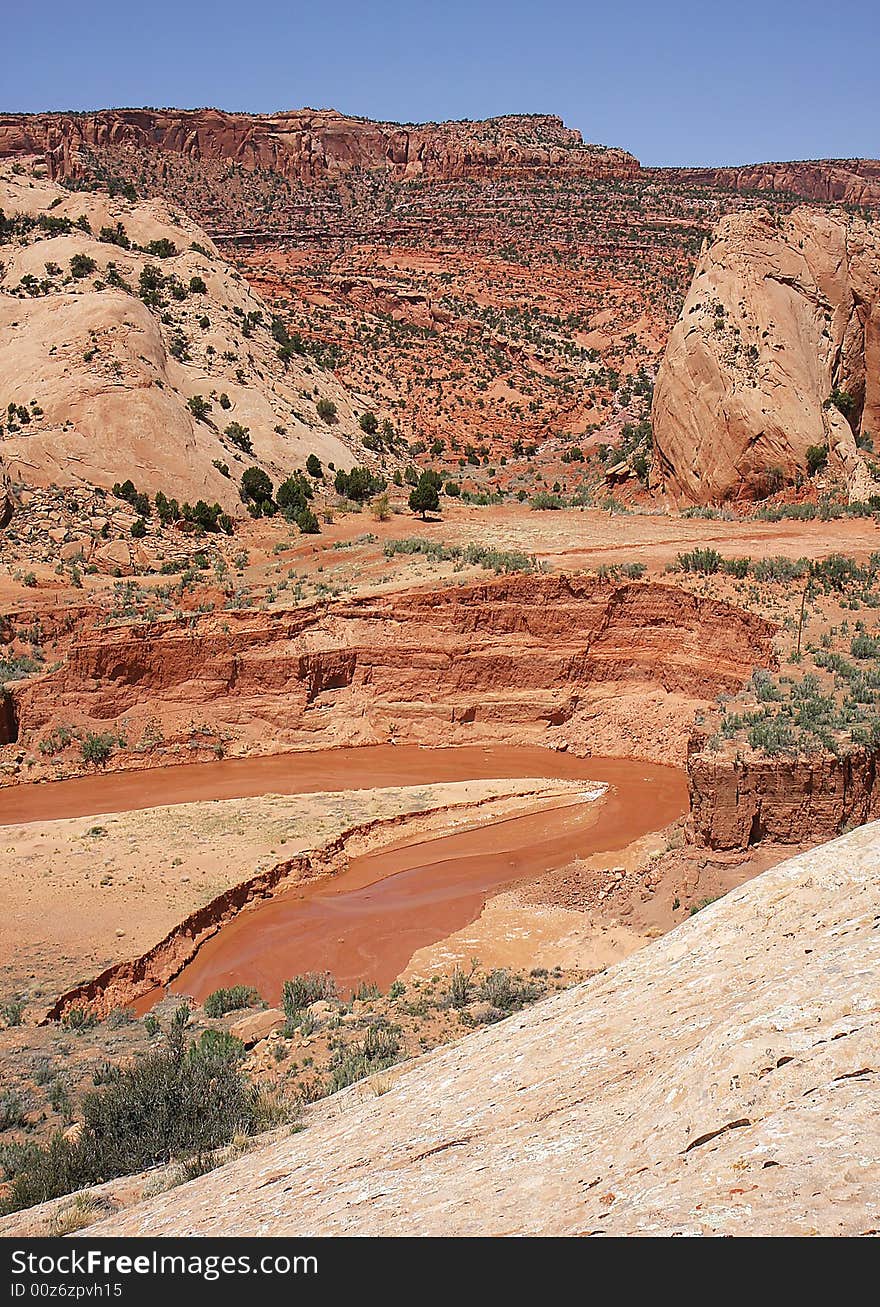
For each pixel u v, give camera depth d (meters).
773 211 76.62
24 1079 21.44
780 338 69.44
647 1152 6.30
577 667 49.09
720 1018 8.10
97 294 83.00
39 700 47.97
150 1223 10.63
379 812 39.03
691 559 50.53
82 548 60.09
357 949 29.19
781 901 10.81
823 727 31.42
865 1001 6.55
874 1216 4.62
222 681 49.69
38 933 29.09
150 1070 19.11
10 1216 13.72
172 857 34.66
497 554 53.81
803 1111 5.63
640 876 31.14
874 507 61.06
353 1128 11.50
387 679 50.03
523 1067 10.37
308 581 55.53
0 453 67.38
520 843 36.72
